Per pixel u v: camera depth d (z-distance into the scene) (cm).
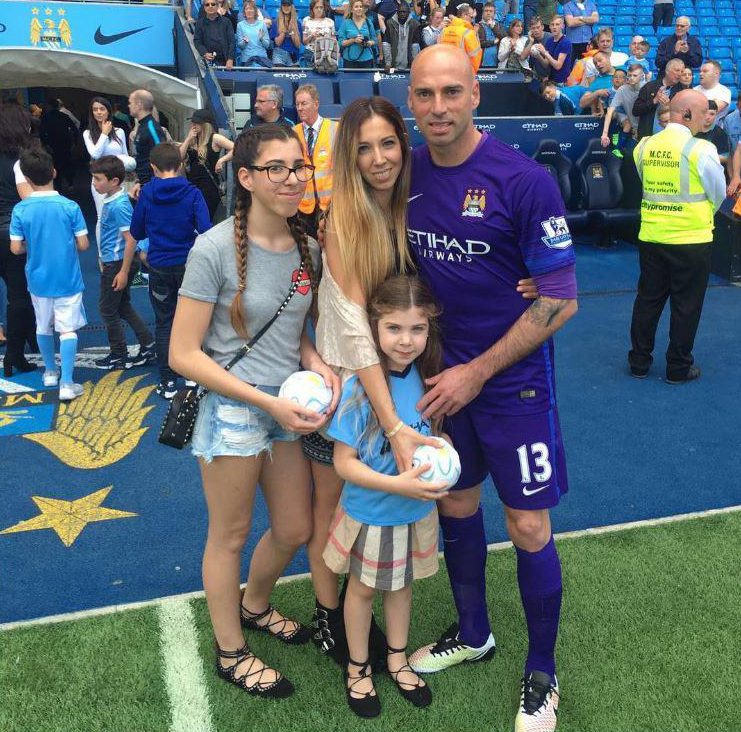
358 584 239
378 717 244
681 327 511
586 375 546
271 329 226
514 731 238
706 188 475
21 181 535
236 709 246
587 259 870
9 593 307
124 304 550
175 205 471
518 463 235
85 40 988
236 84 1025
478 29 1193
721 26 1484
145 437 449
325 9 1161
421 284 220
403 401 230
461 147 215
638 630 280
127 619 286
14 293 529
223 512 238
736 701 247
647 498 382
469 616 263
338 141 214
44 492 387
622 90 938
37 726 238
